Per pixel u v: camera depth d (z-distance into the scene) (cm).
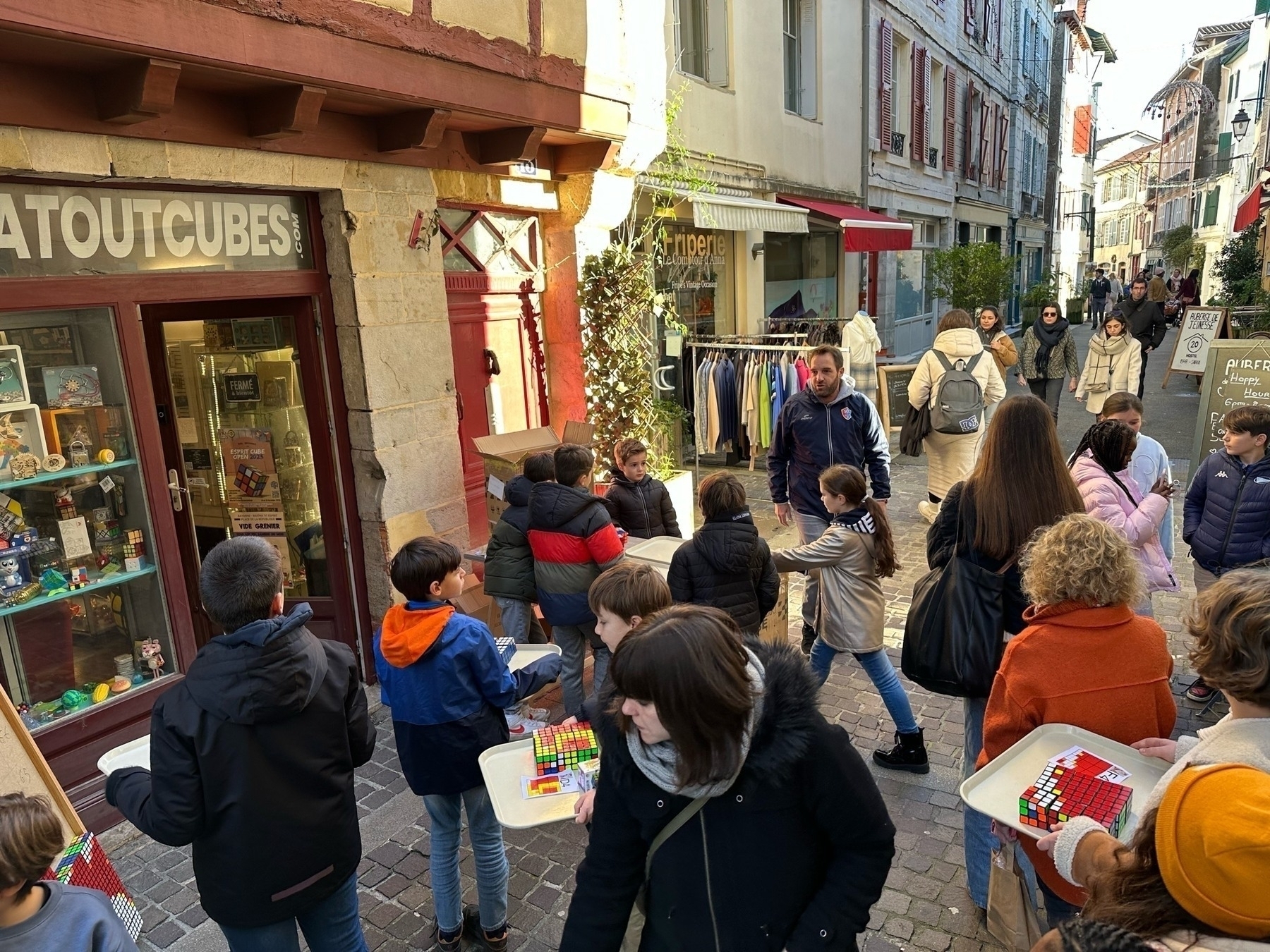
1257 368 745
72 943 182
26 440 374
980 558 279
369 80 420
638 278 689
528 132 547
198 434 552
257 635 209
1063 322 967
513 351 662
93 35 309
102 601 410
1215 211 3838
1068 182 5059
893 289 1766
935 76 1947
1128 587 218
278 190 462
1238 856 115
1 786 287
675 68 912
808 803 159
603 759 164
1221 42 4094
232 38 358
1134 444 358
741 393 963
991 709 239
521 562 442
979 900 297
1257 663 141
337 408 510
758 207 962
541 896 329
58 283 369
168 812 209
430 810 287
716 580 368
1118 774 200
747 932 160
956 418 722
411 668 270
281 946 233
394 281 514
